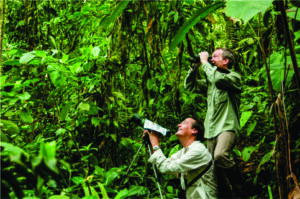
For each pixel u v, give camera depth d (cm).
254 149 244
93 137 243
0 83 149
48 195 167
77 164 207
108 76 235
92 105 214
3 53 222
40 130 230
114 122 228
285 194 148
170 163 176
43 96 235
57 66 182
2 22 151
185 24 121
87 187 176
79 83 218
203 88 246
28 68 223
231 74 212
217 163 199
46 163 67
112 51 242
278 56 183
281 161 152
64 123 224
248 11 91
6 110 176
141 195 199
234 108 215
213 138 217
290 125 225
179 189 206
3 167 72
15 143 195
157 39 254
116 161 245
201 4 268
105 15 249
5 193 72
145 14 230
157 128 187
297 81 109
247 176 269
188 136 189
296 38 171
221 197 197
